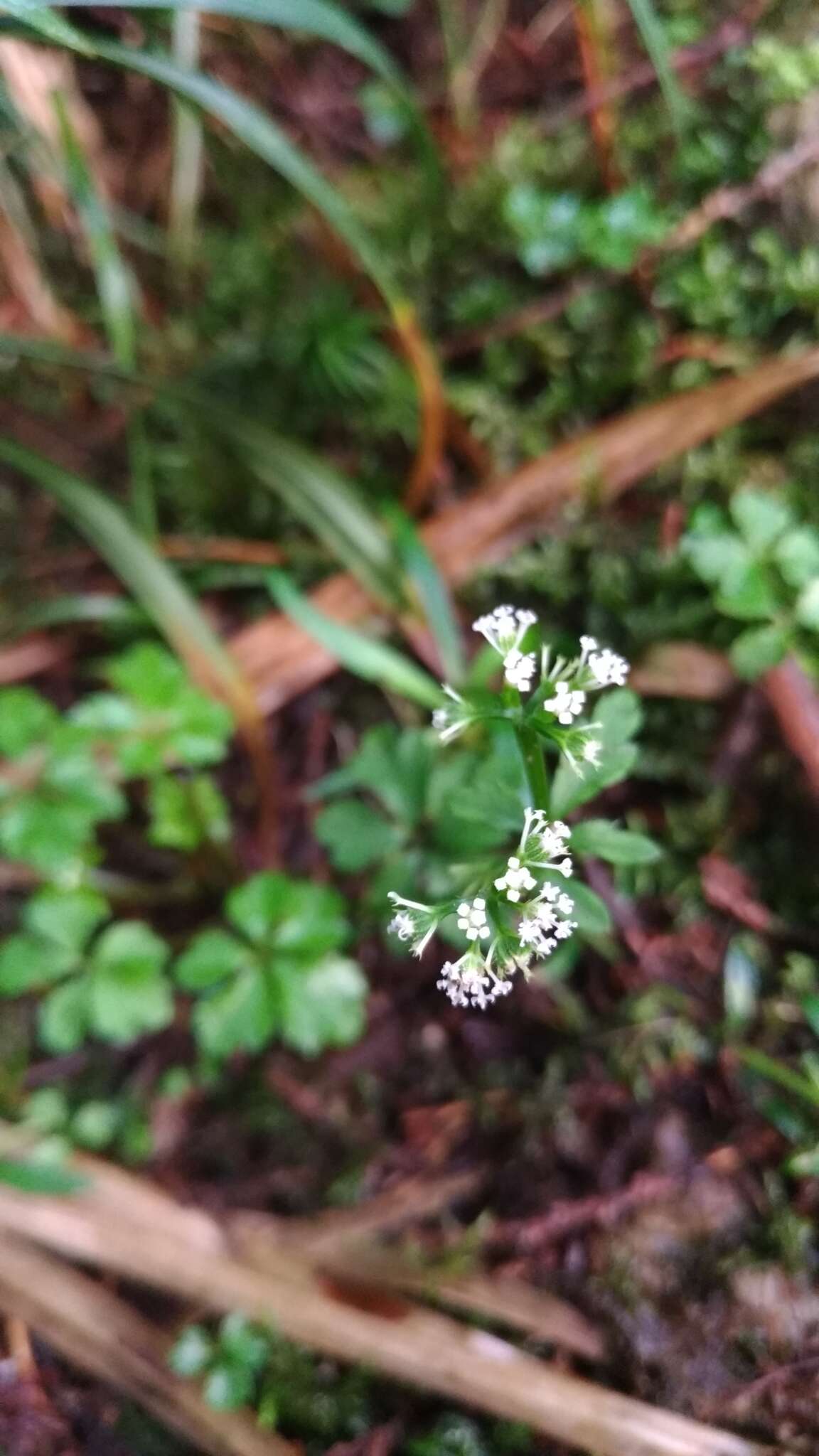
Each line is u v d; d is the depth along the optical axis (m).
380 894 0.12
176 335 0.16
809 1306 0.11
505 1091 0.13
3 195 0.15
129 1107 0.13
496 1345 0.11
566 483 0.14
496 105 0.16
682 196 0.15
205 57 0.16
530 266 0.15
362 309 0.16
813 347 0.14
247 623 0.15
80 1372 0.11
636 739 0.14
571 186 0.15
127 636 0.15
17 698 0.13
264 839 0.14
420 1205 0.12
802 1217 0.11
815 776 0.12
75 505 0.14
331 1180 0.12
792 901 0.13
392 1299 0.11
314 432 0.16
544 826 0.08
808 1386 0.10
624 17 0.15
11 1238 0.11
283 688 0.14
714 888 0.13
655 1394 0.10
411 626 0.14
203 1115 0.13
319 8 0.12
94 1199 0.12
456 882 0.11
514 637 0.09
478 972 0.08
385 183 0.16
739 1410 0.10
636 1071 0.12
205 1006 0.12
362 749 0.13
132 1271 0.11
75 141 0.13
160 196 0.16
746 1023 0.12
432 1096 0.13
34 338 0.16
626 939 0.13
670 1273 0.11
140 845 0.15
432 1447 0.10
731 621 0.14
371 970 0.13
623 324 0.15
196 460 0.16
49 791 0.13
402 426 0.15
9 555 0.16
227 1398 0.11
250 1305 0.11
